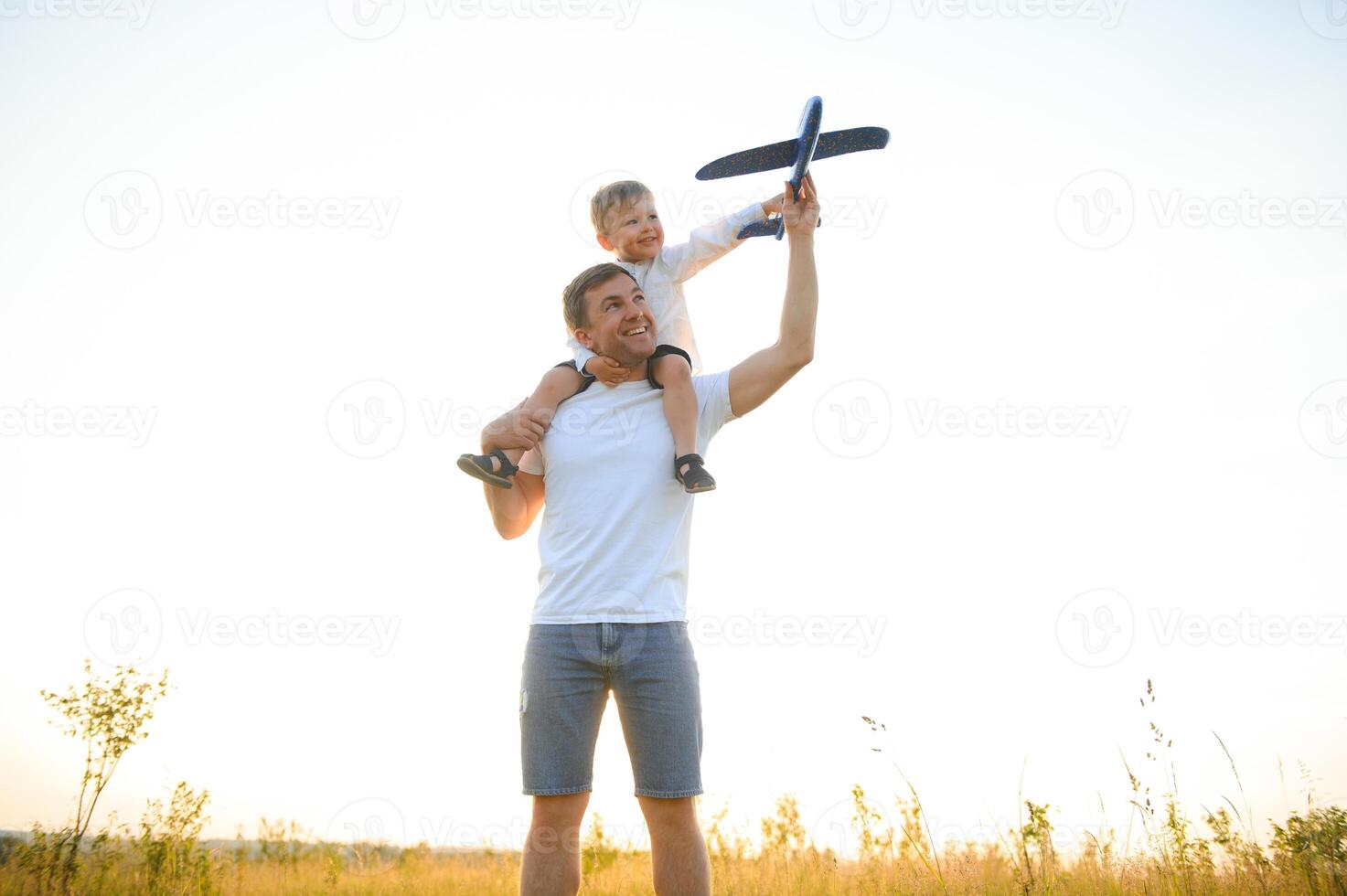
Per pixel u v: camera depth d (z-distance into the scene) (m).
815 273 2.27
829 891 3.79
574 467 2.16
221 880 4.59
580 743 2.04
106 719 4.40
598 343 2.34
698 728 2.06
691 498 2.26
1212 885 3.04
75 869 4.23
